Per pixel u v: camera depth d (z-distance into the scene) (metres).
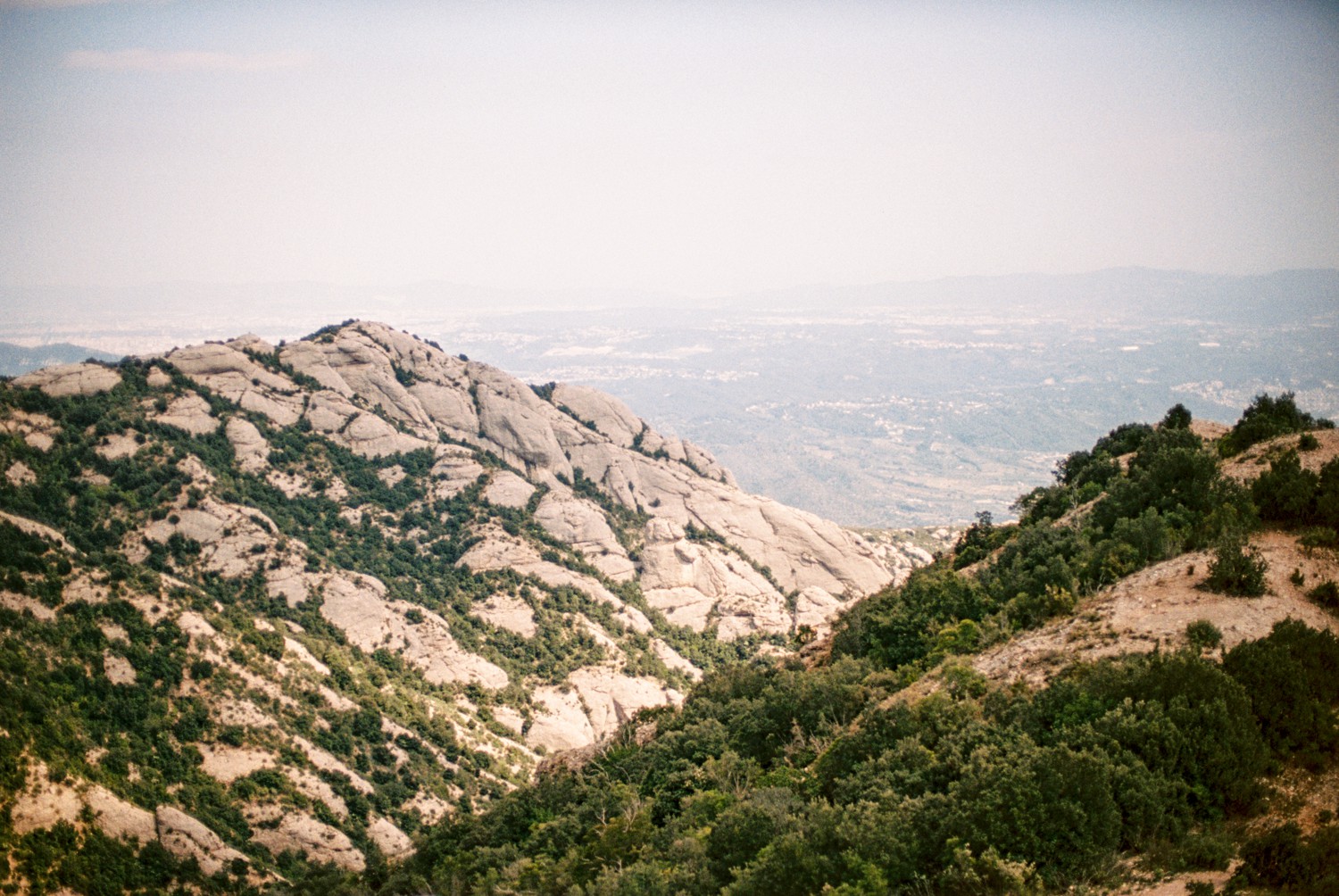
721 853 46.25
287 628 110.44
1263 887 30.34
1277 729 37.50
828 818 40.41
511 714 117.00
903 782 42.84
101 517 111.94
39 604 89.56
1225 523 54.91
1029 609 58.34
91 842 75.12
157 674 91.25
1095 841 34.75
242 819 84.88
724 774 59.88
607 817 64.44
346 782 92.81
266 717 93.81
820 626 108.94
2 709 76.88
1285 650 39.72
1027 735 40.34
